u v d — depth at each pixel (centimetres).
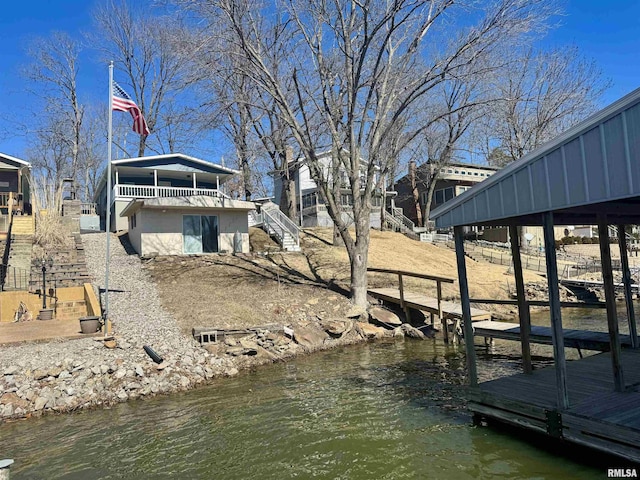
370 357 1177
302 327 1352
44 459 629
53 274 1616
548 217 546
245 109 2105
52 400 823
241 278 1752
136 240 2097
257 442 664
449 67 1466
